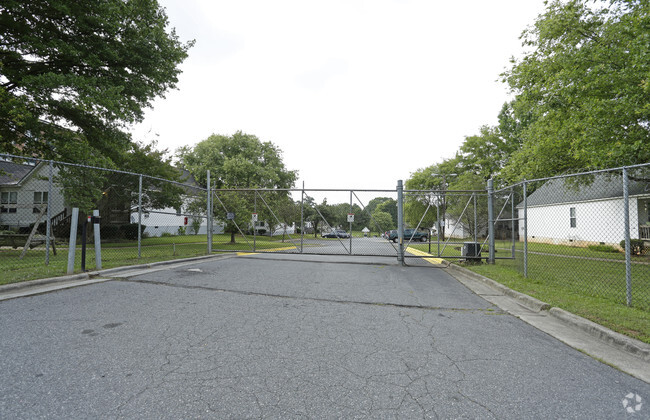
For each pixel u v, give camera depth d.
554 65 12.31
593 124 10.48
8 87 12.86
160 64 14.66
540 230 24.66
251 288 5.95
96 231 7.03
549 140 12.48
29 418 1.91
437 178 37.91
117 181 16.80
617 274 8.47
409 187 41.25
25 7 11.15
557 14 12.76
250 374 2.60
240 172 32.94
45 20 11.84
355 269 9.00
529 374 2.76
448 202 14.45
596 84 10.41
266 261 10.09
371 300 5.37
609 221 18.31
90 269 6.89
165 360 2.81
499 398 2.34
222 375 2.57
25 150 12.87
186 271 7.50
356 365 2.83
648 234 15.88
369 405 2.19
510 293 5.97
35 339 3.15
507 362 2.99
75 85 10.93
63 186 11.38
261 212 21.45
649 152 9.75
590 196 19.81
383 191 10.84
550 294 5.68
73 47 11.87
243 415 2.03
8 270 6.42
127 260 8.66
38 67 13.02
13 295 4.68
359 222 51.28
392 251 14.78
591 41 12.12
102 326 3.61
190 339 3.33
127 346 3.08
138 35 13.77
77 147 11.61
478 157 36.31
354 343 3.37
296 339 3.44
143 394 2.24
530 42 13.89
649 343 3.36
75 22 11.77
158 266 8.23
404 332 3.77
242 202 20.12
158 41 14.22
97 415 1.97
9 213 18.66
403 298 5.59
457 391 2.42
